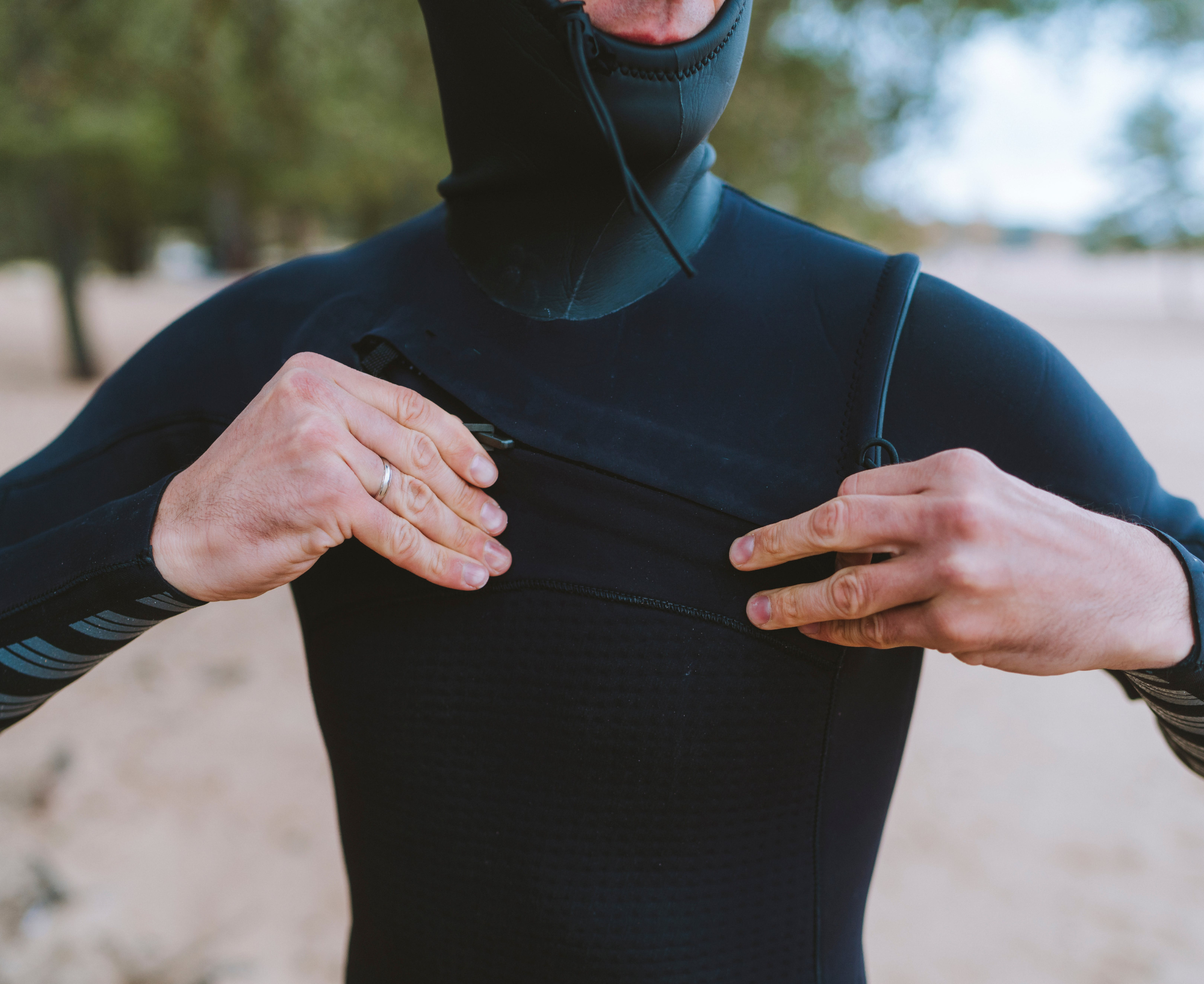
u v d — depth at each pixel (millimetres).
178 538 523
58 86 5543
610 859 556
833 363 547
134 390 661
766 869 569
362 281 653
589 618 537
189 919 1866
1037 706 3074
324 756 2498
